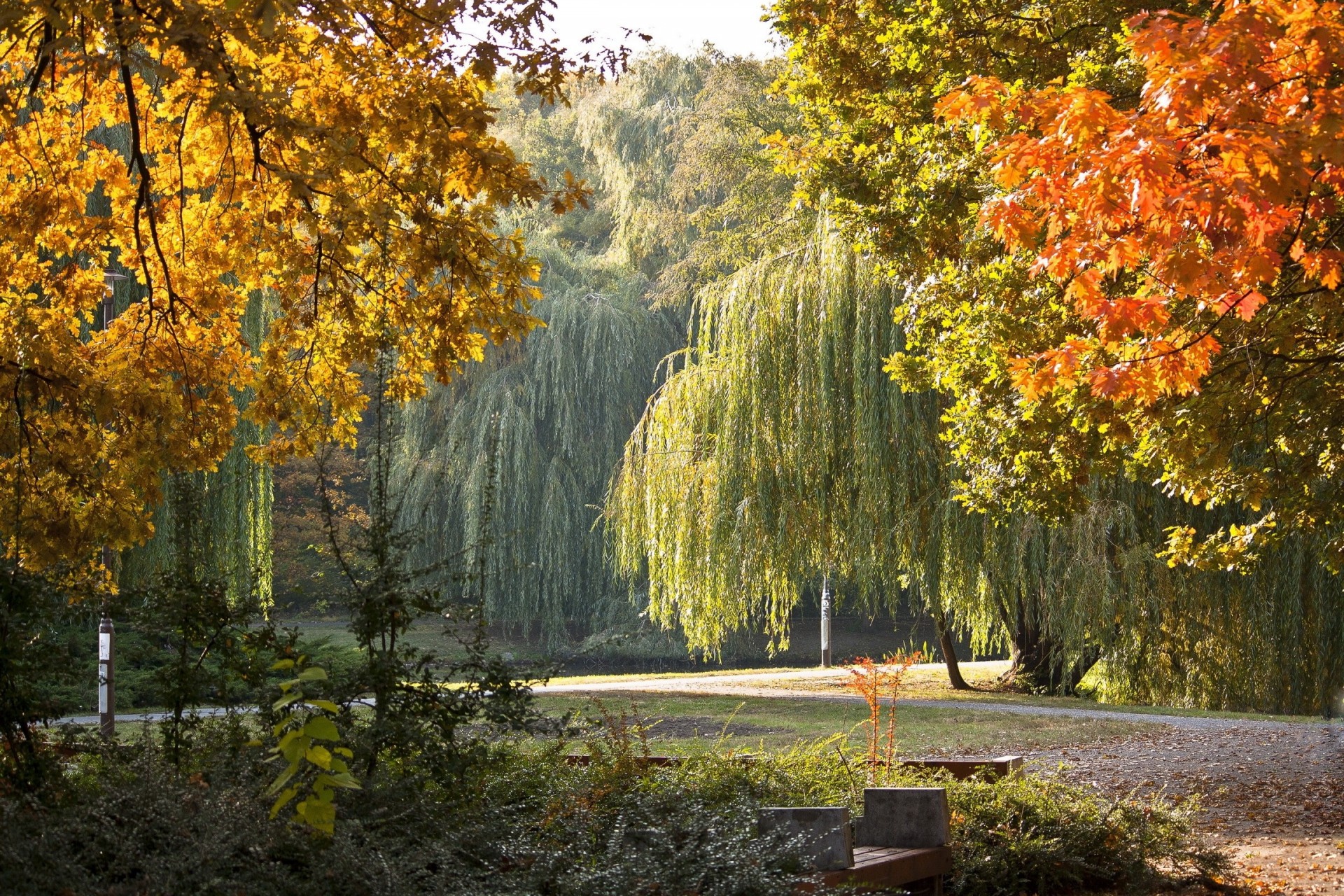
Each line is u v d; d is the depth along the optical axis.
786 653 45.16
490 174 8.62
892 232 12.48
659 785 7.52
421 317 9.66
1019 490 12.74
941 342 13.36
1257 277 6.46
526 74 8.12
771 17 13.26
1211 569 12.48
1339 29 6.20
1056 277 7.43
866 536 22.48
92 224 10.05
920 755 15.54
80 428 10.18
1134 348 8.56
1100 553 21.55
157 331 10.65
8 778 6.18
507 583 36.91
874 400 21.56
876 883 6.70
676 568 24.34
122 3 6.64
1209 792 13.40
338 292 9.52
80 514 9.85
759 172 35.47
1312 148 5.88
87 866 5.02
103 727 7.11
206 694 6.89
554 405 38.47
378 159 8.59
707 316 24.14
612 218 48.72
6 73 8.94
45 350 9.73
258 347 21.52
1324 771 14.49
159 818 5.20
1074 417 11.37
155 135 10.03
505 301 9.20
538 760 8.03
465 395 38.06
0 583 6.52
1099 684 24.64
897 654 10.21
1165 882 8.25
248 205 9.76
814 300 22.12
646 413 25.69
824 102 13.38
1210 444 10.38
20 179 10.05
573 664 40.12
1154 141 6.16
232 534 21.72
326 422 10.59
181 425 10.27
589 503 39.16
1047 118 7.18
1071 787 9.21
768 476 22.88
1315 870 9.19
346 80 8.64
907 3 12.82
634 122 42.62
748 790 7.92
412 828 5.92
